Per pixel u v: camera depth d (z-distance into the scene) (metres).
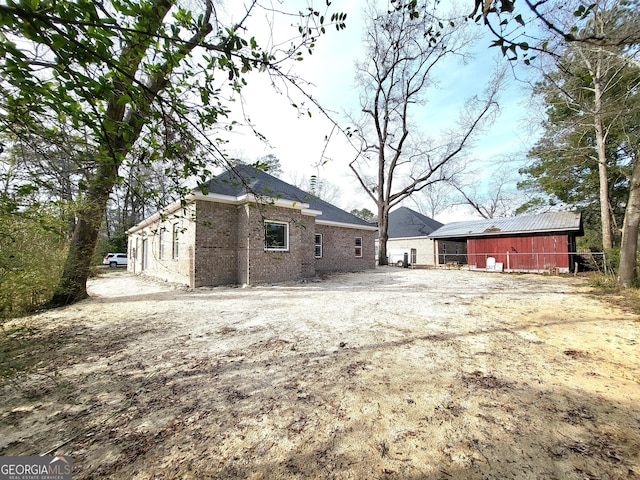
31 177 1.91
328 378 2.79
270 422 2.10
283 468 1.66
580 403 2.25
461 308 5.85
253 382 2.75
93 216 4.08
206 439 1.93
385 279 11.64
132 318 5.40
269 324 4.86
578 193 15.48
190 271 9.54
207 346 3.81
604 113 8.05
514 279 11.21
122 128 1.61
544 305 5.91
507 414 2.12
